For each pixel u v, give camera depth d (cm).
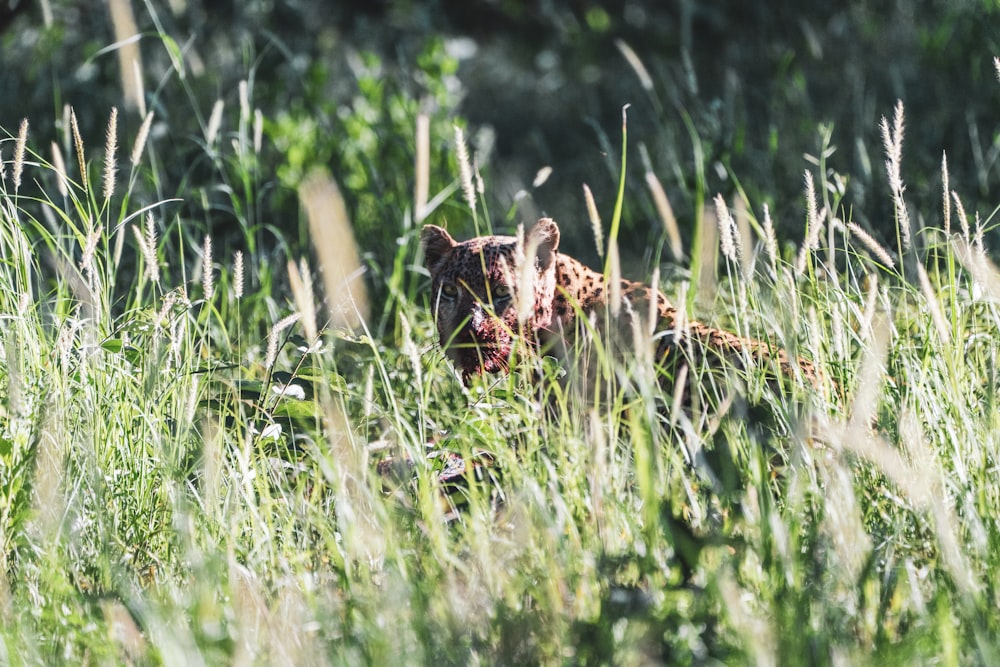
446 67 1967
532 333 1066
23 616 728
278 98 1931
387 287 1429
